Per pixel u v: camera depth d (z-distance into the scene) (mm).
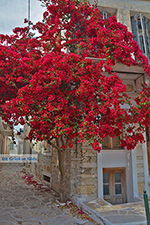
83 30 7449
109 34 6332
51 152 9625
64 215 5805
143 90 6473
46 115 5141
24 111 5254
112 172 7734
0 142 21109
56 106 5230
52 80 5141
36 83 5102
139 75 7707
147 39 8945
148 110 5637
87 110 5422
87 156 7109
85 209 6062
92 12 7168
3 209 6320
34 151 14180
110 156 7500
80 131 4992
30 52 6320
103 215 5414
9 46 6547
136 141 5668
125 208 6031
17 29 7305
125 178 7680
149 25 9117
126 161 7648
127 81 8086
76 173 7129
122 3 8711
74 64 5492
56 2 7176
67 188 7543
